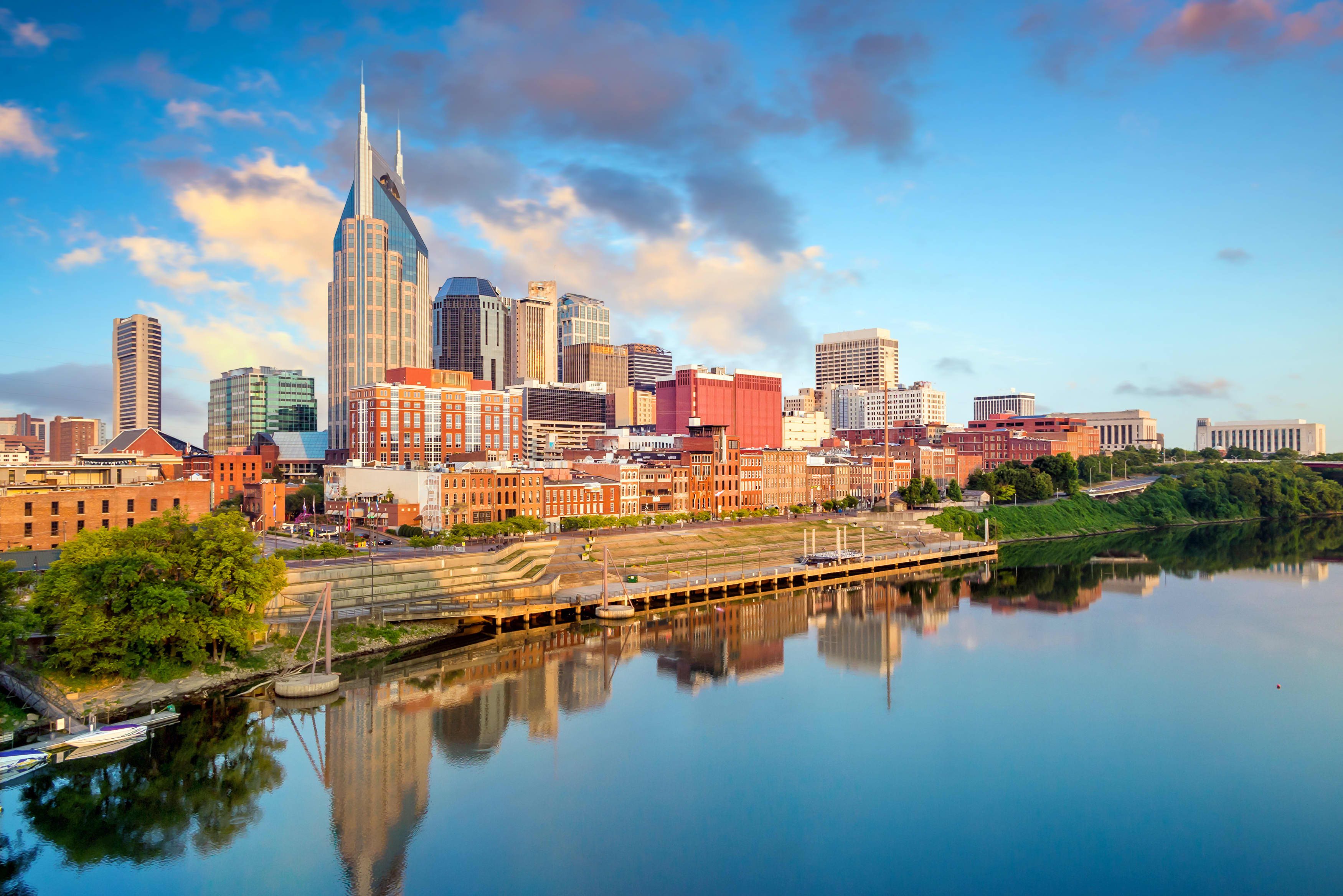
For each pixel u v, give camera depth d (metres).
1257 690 106.06
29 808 71.56
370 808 72.62
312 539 172.50
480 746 86.69
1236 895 61.69
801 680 110.06
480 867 64.25
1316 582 179.88
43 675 89.38
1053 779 80.50
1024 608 156.12
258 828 69.44
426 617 126.00
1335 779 80.50
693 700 101.38
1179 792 77.69
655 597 154.38
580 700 101.19
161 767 79.38
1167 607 155.50
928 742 89.06
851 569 193.88
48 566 116.31
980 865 65.56
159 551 97.12
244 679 101.88
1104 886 62.72
